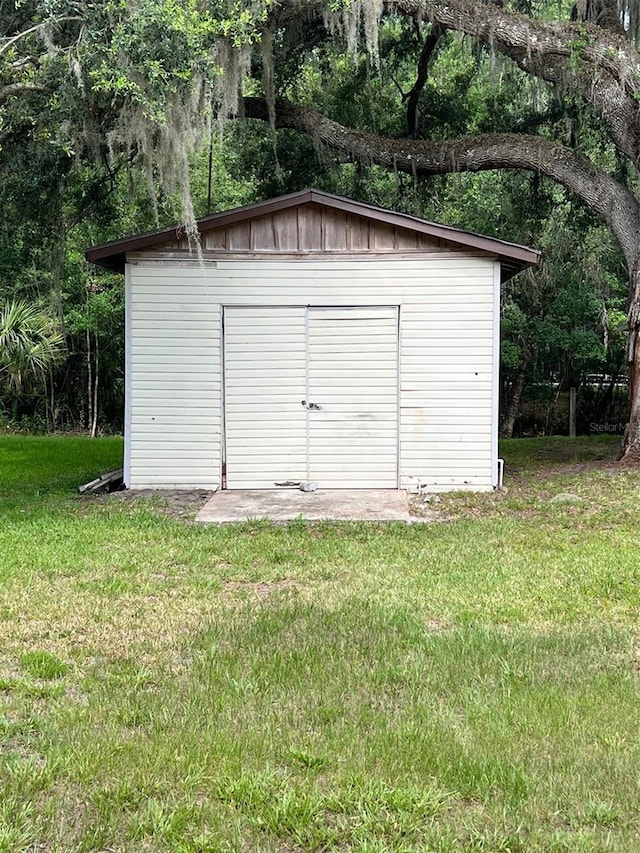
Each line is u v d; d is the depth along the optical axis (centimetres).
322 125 1188
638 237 1020
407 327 866
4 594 477
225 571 537
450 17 968
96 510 754
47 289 1581
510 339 1766
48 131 979
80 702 327
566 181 1066
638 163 977
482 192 1623
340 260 866
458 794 260
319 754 283
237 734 298
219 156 1752
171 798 258
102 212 1304
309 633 410
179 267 867
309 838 238
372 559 572
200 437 880
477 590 491
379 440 878
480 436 870
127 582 504
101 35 700
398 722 310
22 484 938
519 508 767
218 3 775
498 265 855
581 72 938
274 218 866
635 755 285
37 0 756
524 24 944
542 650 388
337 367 875
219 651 384
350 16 952
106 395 2016
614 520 693
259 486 882
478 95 1430
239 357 875
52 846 235
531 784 265
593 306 1602
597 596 480
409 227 848
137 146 943
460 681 350
